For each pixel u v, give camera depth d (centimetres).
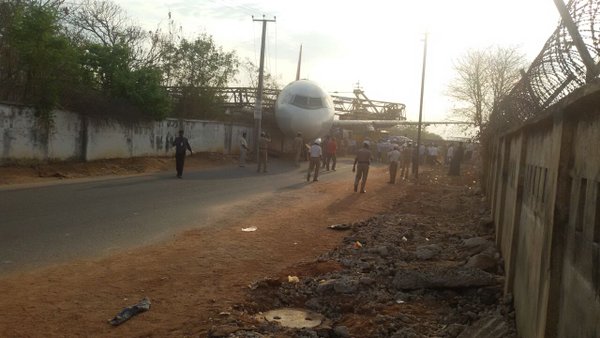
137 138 2273
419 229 1088
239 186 1720
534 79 511
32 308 536
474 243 870
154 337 481
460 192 1848
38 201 1170
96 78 2166
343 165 3103
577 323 301
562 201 359
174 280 659
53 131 1781
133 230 941
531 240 479
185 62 3019
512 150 764
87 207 1138
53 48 1672
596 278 268
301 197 1523
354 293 627
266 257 800
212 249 831
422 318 552
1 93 1688
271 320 545
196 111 3023
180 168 1889
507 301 572
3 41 1680
